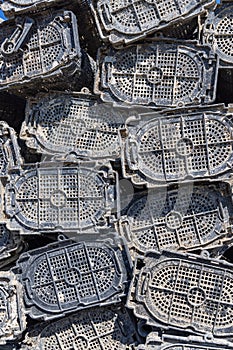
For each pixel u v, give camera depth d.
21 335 3.53
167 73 3.64
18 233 3.66
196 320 3.40
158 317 3.41
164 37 3.66
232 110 3.53
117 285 3.50
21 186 3.64
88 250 3.55
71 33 3.65
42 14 3.70
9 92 3.84
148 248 3.57
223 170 3.47
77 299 3.52
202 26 3.68
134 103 3.65
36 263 3.57
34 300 3.54
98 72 3.70
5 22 3.75
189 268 3.43
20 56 3.72
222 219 3.53
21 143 3.91
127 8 3.63
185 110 3.56
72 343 3.54
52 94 3.78
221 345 3.34
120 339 3.52
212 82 3.59
